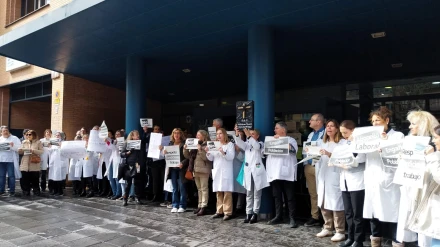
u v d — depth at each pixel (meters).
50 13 6.70
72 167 9.02
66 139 11.05
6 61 13.58
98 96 12.22
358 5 5.43
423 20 5.98
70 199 8.36
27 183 8.94
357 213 4.32
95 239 4.99
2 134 8.80
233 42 7.45
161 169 7.84
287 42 7.22
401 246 4.06
